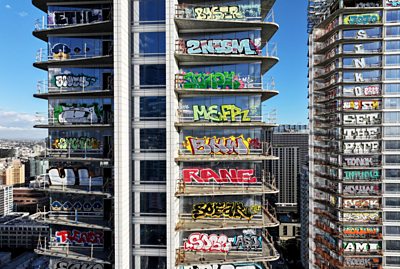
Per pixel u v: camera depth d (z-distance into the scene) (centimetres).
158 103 2680
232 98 2880
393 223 4509
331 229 4878
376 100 4581
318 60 5341
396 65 4541
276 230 15800
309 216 5428
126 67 2645
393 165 4528
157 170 2662
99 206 2980
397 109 4525
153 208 2655
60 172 3011
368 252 4516
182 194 2644
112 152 2920
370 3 4619
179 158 2719
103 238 2917
